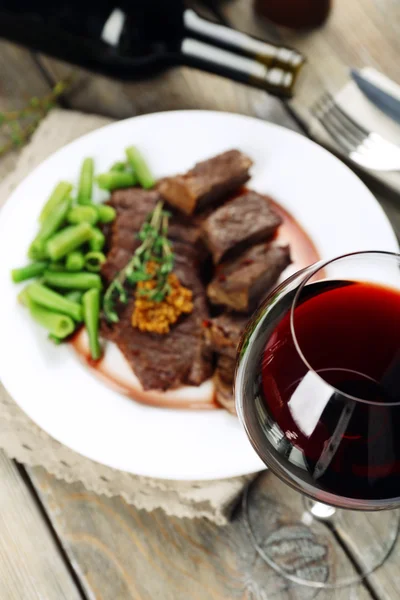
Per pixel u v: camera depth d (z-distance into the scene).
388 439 0.56
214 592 0.68
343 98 0.83
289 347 0.57
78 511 0.71
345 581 0.69
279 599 0.68
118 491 0.70
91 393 0.72
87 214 0.78
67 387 0.72
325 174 0.78
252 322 0.62
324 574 0.69
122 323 0.76
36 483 0.71
